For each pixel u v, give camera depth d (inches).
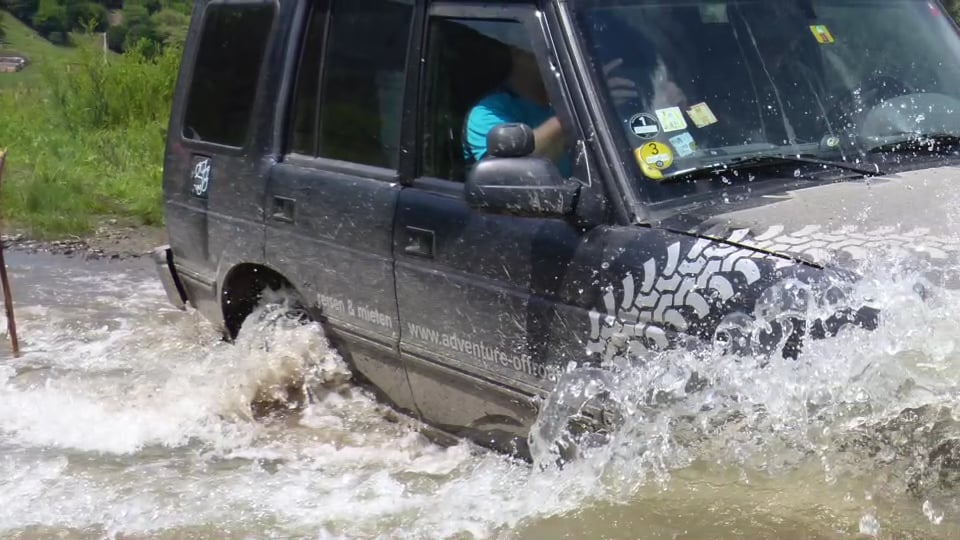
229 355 358.3
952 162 263.4
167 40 1119.0
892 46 289.1
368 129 304.0
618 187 237.5
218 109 365.7
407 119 287.6
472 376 271.9
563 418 243.3
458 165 275.6
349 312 312.2
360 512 268.2
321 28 325.7
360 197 300.2
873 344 199.6
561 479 243.0
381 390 315.9
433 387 290.0
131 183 742.5
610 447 233.8
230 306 367.9
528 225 253.1
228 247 356.8
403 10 294.5
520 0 262.1
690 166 243.0
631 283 228.7
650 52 254.7
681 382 219.5
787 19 275.0
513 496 254.8
